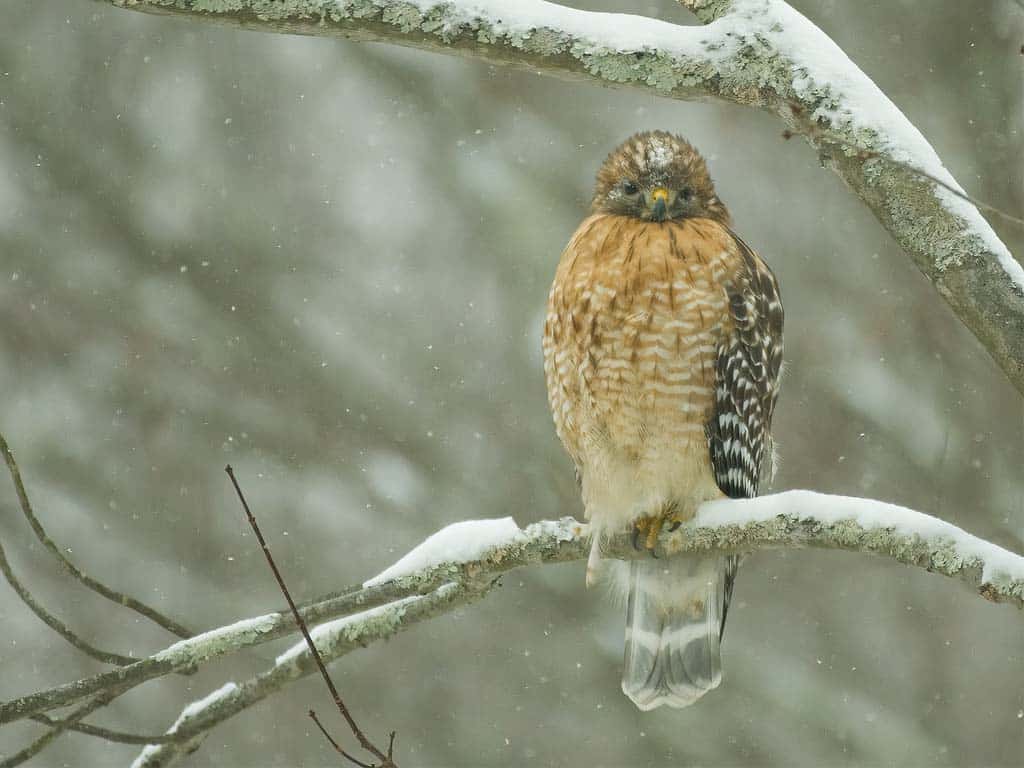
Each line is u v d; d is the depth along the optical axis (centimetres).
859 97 603
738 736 1545
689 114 1872
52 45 2061
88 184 2017
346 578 1744
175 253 1991
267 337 1923
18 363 1927
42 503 1806
